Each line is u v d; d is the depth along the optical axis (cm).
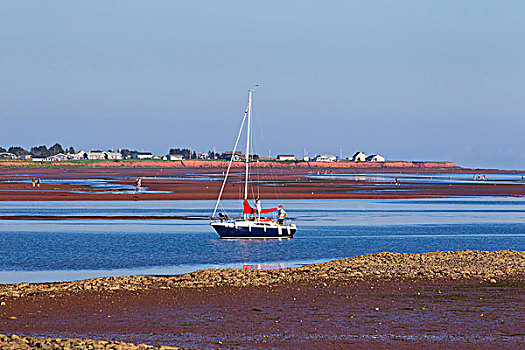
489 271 5891
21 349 3281
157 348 3441
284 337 3797
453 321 4141
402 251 8069
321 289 5122
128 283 5328
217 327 4012
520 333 3869
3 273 6103
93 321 4128
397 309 4466
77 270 6309
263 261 7125
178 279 5503
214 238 9250
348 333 3881
